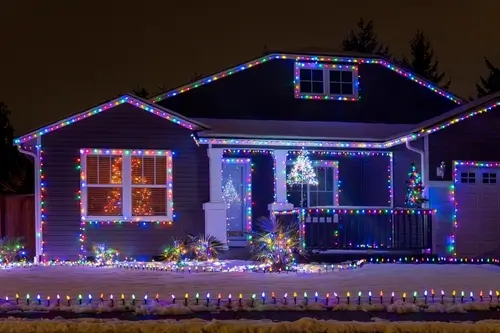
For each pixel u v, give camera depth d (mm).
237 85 23891
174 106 23500
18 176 32531
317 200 24172
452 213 21297
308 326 9930
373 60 24688
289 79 24156
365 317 11266
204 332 9797
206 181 21344
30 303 12070
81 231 20656
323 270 17359
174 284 14523
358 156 24453
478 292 13289
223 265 18750
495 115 21781
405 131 22438
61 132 20719
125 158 20969
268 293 13008
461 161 21469
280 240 17922
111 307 11609
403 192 22344
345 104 24469
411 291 13383
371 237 20328
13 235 22516
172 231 21078
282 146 21906
